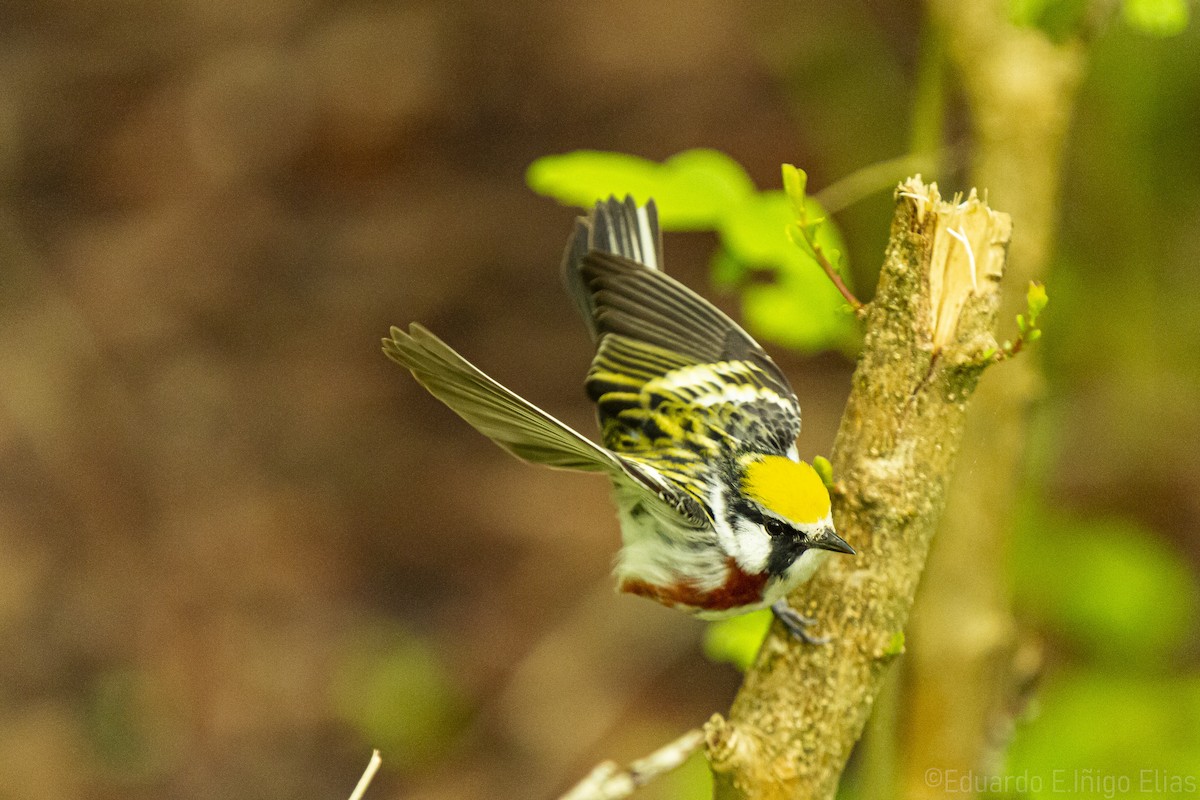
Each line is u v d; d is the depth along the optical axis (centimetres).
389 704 1174
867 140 1297
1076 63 604
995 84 601
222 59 1636
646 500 560
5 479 1321
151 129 1582
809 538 452
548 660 1188
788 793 442
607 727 1142
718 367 594
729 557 538
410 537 1297
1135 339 1191
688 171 617
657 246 610
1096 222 1178
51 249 1484
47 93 1614
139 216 1520
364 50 1620
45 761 1143
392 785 1140
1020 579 944
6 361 1388
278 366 1414
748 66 1466
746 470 540
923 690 619
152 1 1689
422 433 1381
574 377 1358
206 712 1187
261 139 1563
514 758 1140
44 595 1247
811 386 1300
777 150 1380
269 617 1241
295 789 1134
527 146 1520
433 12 1642
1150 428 1181
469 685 1183
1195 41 1119
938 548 613
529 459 515
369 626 1224
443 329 1414
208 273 1473
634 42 1555
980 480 610
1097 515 1146
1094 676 887
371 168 1549
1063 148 608
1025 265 605
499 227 1486
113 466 1335
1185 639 976
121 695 1188
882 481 440
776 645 449
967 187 630
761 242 600
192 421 1370
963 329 436
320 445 1364
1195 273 1216
